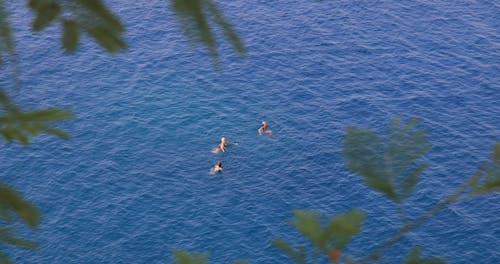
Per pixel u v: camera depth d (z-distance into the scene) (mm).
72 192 183875
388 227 167750
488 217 168375
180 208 181125
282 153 198625
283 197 183750
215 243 169875
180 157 198250
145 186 188000
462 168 186500
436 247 162250
